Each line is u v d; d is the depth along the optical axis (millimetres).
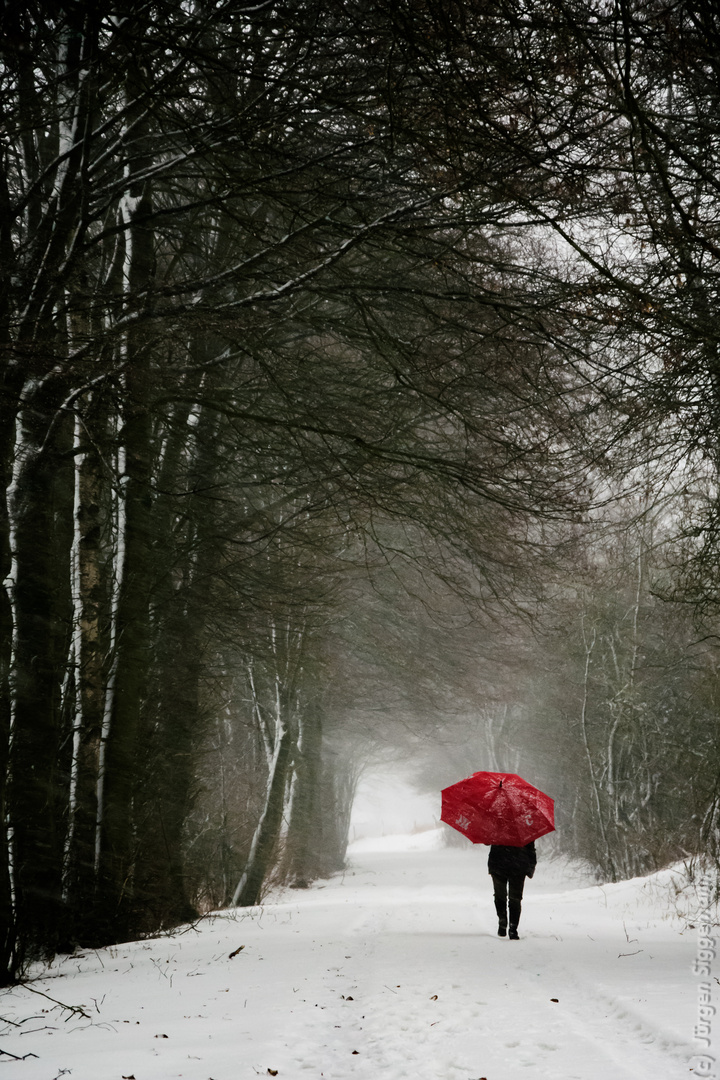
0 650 10977
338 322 12797
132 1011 7152
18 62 10047
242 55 10602
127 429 14570
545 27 8352
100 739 14312
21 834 11773
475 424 14453
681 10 8523
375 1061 5289
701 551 13547
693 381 11375
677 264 10172
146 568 15055
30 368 10312
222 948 11898
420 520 15812
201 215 14070
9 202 11250
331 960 10094
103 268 14805
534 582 19672
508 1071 4926
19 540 11883
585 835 39656
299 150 11086
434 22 8320
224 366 14852
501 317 11797
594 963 9430
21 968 10320
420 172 10625
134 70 9656
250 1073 4816
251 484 14984
